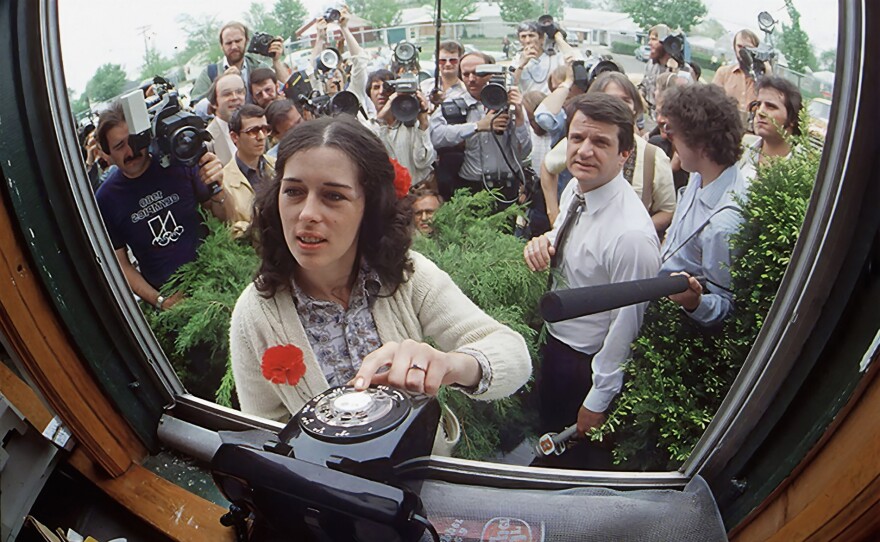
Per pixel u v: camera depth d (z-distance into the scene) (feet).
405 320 5.47
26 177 4.46
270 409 5.65
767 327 3.84
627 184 8.73
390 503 3.33
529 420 8.83
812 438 3.56
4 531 4.18
